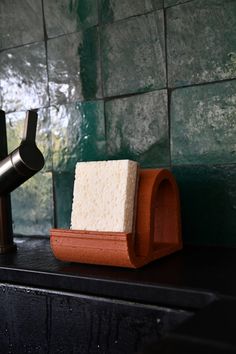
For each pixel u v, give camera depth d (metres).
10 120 1.09
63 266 0.71
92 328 0.62
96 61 0.94
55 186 1.01
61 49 0.99
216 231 0.81
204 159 0.82
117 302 0.60
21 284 0.71
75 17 0.96
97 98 0.94
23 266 0.72
